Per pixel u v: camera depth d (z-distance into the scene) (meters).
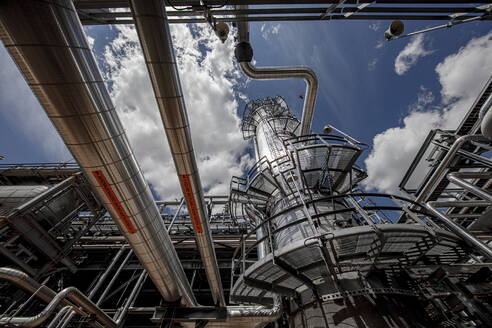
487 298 7.79
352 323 6.71
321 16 7.46
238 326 10.12
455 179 6.78
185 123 5.85
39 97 4.26
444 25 7.63
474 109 9.57
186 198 7.19
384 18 7.64
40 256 15.30
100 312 10.92
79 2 6.38
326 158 11.80
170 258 8.30
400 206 7.13
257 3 6.76
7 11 3.46
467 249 7.00
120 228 6.77
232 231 23.80
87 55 4.44
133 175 6.06
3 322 8.09
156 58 4.75
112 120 5.18
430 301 8.83
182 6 6.82
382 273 7.90
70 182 17.42
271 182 13.52
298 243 6.52
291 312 8.69
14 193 16.00
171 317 9.45
